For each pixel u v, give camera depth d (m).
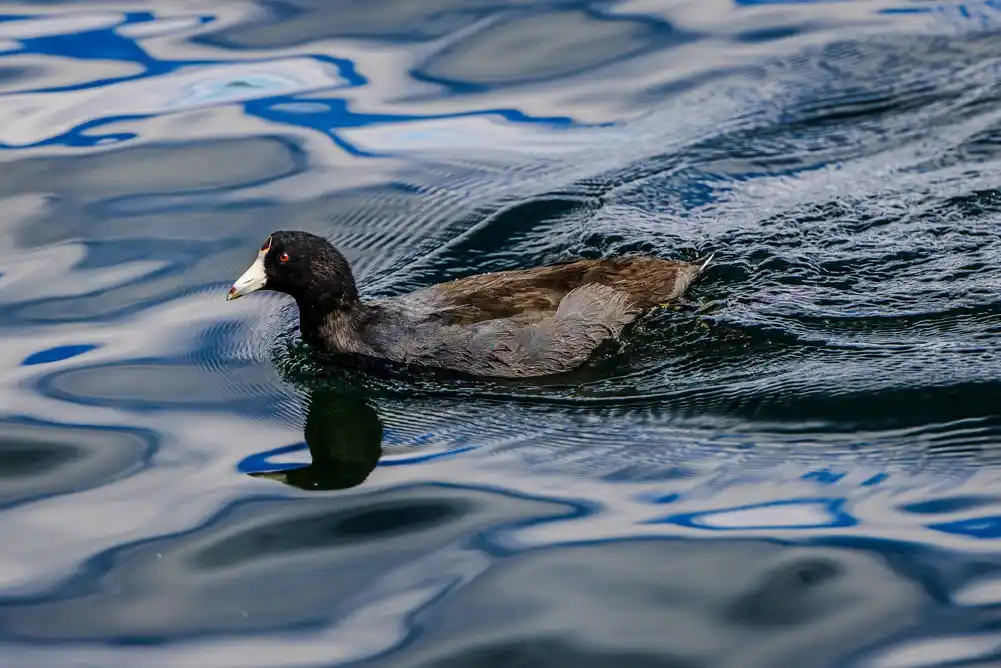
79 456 12.20
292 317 15.02
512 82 19.39
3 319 14.64
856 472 11.55
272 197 16.95
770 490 11.32
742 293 14.60
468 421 12.79
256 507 11.33
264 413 13.02
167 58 20.02
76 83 19.41
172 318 14.71
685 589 10.00
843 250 15.24
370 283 15.25
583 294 13.87
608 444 12.23
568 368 13.60
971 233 15.32
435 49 20.16
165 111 18.75
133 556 10.68
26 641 9.67
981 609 9.63
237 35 20.66
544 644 9.46
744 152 17.36
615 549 10.51
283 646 9.54
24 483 11.75
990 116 17.59
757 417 12.55
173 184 17.28
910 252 15.09
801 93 18.61
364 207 16.70
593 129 18.16
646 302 14.23
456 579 10.23
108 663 9.41
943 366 13.11
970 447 11.82
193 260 15.76
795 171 16.86
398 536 10.84
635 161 17.31
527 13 21.09
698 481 11.52
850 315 14.13
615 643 9.45
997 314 13.97
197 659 9.43
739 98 18.62
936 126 17.55
